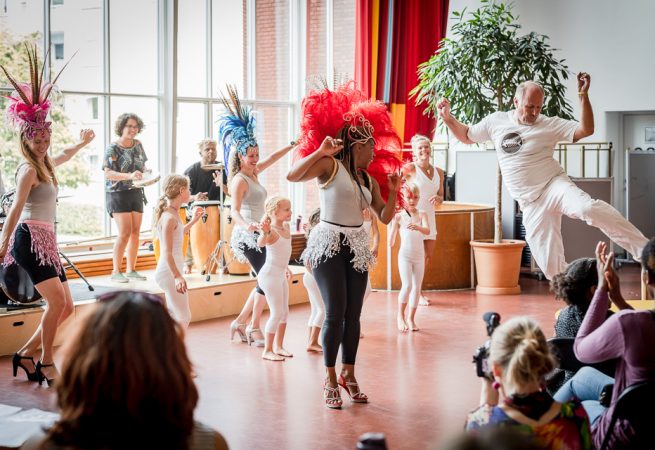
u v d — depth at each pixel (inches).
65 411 70.9
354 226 200.4
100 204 363.6
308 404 202.4
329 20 450.3
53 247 213.5
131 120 319.6
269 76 440.8
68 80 349.4
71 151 223.8
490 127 234.1
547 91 376.8
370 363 242.2
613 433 123.0
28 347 220.5
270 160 263.4
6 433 167.6
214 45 411.8
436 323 298.5
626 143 468.1
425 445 173.6
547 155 228.7
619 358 124.9
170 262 228.2
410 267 284.0
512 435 57.8
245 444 174.1
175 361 72.0
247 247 251.8
